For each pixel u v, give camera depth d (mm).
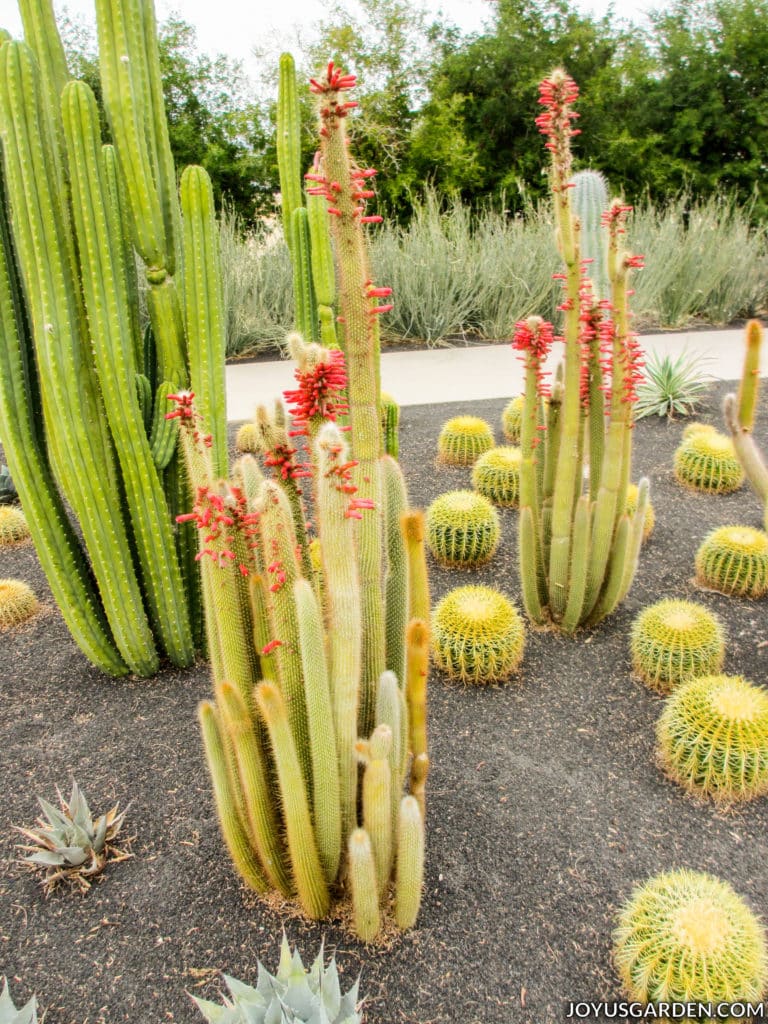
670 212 10422
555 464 3396
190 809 2629
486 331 9211
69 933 2207
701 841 2453
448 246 9344
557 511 3273
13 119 2475
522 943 2123
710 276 9523
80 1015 1980
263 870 2209
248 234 10719
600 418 3291
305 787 1894
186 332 3018
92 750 2936
